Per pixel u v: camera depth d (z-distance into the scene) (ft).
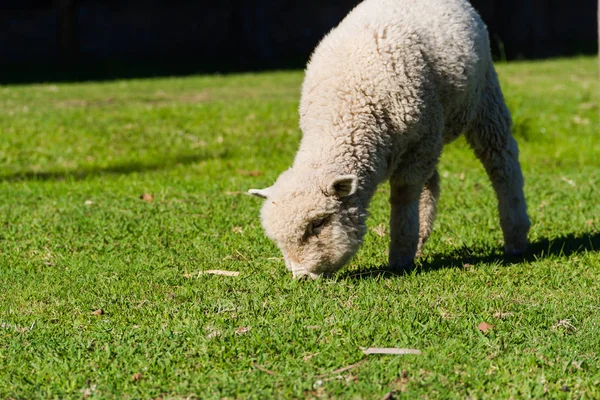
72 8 109.19
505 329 22.00
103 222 35.73
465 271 27.58
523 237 30.66
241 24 113.60
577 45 126.00
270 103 71.51
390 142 26.16
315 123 26.12
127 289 26.61
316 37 123.95
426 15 27.02
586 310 23.58
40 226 35.58
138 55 119.34
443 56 26.76
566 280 26.61
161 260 30.27
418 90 25.88
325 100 26.00
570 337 21.36
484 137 30.25
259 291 25.45
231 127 61.26
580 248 30.58
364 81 25.63
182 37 121.08
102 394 18.97
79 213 37.78
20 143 56.34
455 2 28.17
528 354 20.25
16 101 75.20
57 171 50.44
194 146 56.29
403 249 28.30
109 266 29.50
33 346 21.84
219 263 29.45
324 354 20.51
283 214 24.36
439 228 34.19
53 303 25.55
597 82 83.46
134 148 55.83
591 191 40.32
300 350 20.86
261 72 103.86
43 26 115.44
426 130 26.68
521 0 114.42
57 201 40.60
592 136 57.52
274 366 20.01
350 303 24.08
